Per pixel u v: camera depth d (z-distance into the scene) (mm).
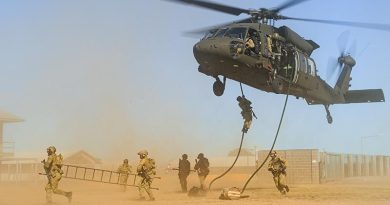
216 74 19016
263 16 19219
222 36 18156
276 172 18531
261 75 18594
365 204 14133
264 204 14461
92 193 23547
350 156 41250
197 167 23281
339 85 26906
